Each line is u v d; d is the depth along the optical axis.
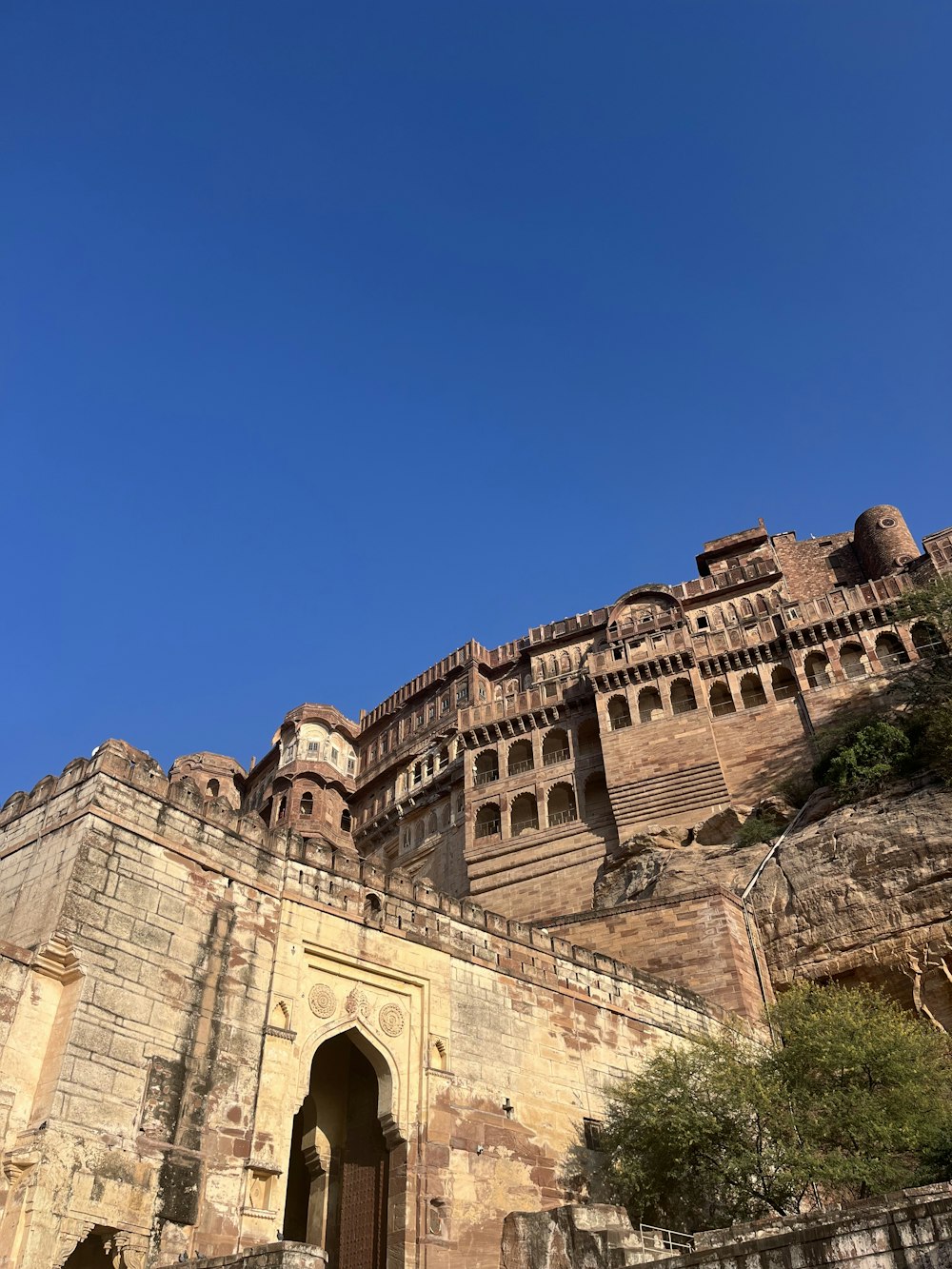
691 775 48.81
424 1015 23.17
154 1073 18.31
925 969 30.91
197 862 21.03
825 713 47.84
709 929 32.28
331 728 71.44
